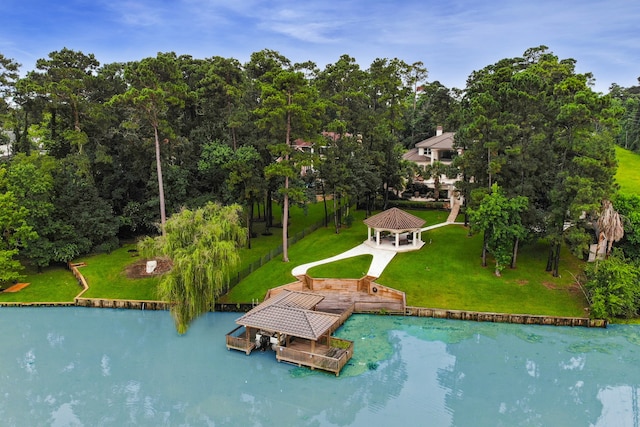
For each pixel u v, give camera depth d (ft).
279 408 93.56
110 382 103.45
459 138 190.49
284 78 149.59
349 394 97.09
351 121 211.00
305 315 107.55
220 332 124.36
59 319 133.49
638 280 127.13
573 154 147.02
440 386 99.35
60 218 169.68
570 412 91.04
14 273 144.97
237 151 173.06
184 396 98.17
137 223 190.90
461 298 134.41
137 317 134.82
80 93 177.27
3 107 186.91
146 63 163.84
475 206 154.71
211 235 124.57
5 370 107.96
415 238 173.88
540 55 226.38
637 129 318.86
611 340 117.50
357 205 243.19
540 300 132.57
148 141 173.17
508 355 111.14
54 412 93.09
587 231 156.15
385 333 121.60
